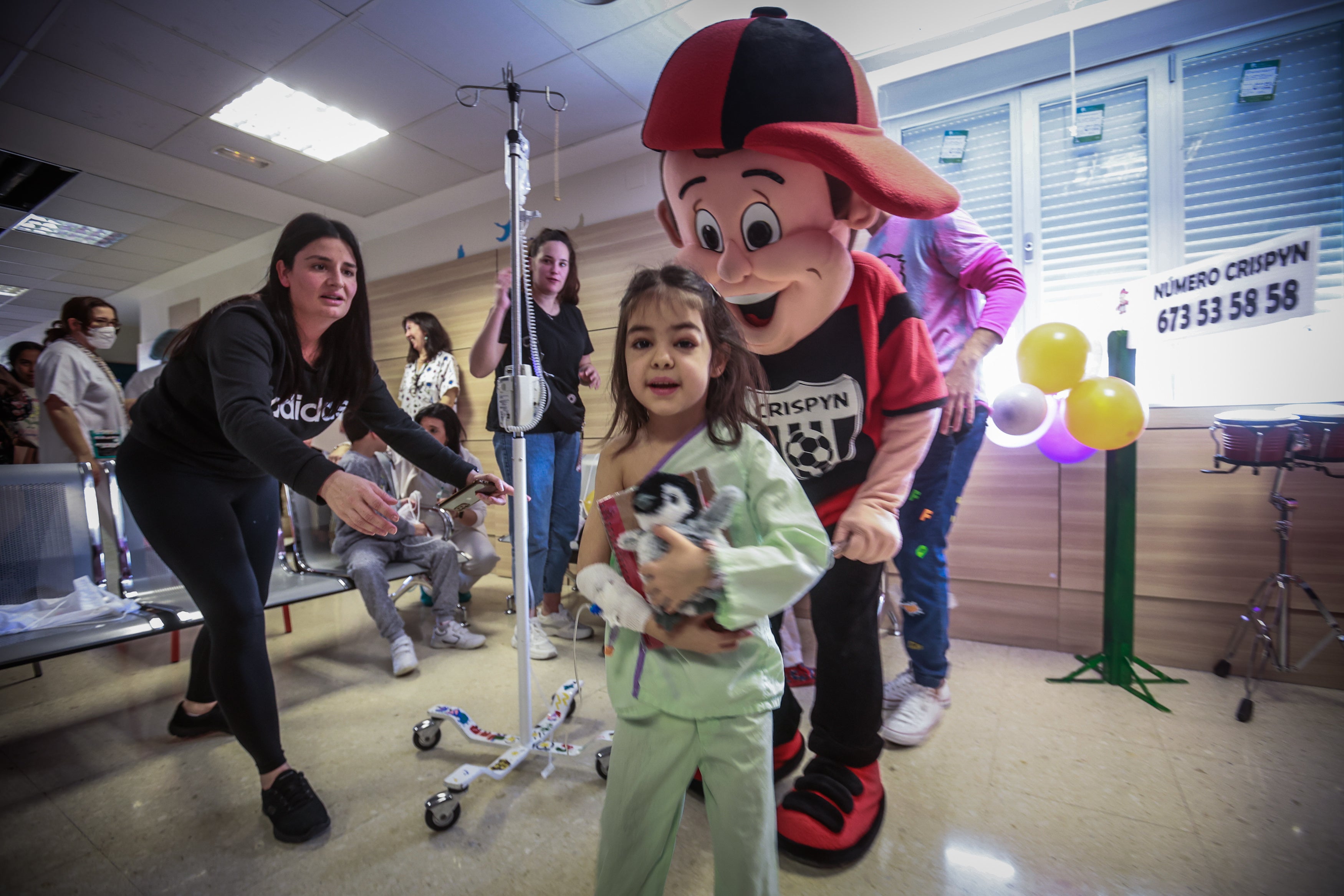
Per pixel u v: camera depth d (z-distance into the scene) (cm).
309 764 153
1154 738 160
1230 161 211
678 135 114
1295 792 134
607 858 83
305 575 237
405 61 260
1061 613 223
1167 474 207
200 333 125
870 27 232
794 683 202
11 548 187
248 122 319
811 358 120
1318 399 194
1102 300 229
